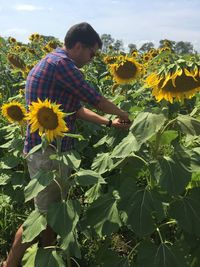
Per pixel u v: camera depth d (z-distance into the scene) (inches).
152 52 139.1
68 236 44.8
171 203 44.4
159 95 43.1
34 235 46.5
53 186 53.5
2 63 121.5
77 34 53.5
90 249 59.4
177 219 43.4
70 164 46.8
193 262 45.7
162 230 47.4
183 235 45.8
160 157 44.2
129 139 44.4
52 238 56.8
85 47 54.1
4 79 119.0
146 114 41.9
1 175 69.6
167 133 44.4
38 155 53.7
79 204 46.4
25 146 55.6
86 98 52.5
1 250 64.0
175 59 43.1
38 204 54.6
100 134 84.2
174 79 40.8
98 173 49.1
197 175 48.9
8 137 73.0
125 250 60.4
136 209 43.3
